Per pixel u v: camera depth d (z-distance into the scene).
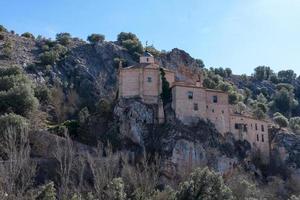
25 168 95.81
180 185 84.50
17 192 84.69
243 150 130.62
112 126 125.19
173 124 122.62
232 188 97.25
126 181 98.25
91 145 121.56
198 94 127.94
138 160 116.75
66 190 87.56
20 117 116.56
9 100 133.38
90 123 127.12
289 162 137.38
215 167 119.75
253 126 136.75
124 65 197.25
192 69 192.62
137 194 84.00
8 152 99.00
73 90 174.38
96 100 170.62
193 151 118.50
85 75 187.75
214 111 129.75
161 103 126.94
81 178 96.38
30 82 158.88
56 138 115.06
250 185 100.38
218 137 126.38
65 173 102.44
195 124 125.00
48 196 75.44
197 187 77.31
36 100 139.00
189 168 115.62
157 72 130.50
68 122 127.56
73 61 195.38
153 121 125.25
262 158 135.38
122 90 130.12
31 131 115.12
